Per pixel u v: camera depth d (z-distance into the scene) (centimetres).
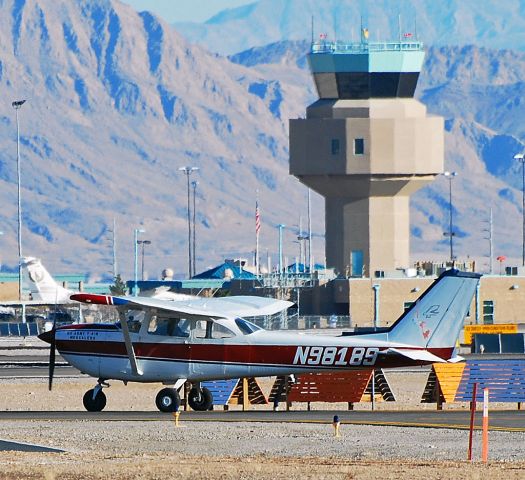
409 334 15900
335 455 12188
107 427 14138
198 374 16000
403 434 13462
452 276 15888
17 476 10625
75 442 12950
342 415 15400
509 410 16362
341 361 15875
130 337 16012
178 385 15988
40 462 11531
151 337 16012
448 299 15875
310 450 12462
